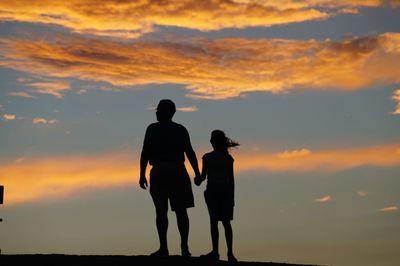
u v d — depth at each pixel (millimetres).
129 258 13695
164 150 14328
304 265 14359
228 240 15047
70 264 12969
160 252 14117
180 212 14344
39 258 13555
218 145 15508
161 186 14273
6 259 13453
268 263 14406
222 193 15172
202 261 13977
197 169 14766
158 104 14617
